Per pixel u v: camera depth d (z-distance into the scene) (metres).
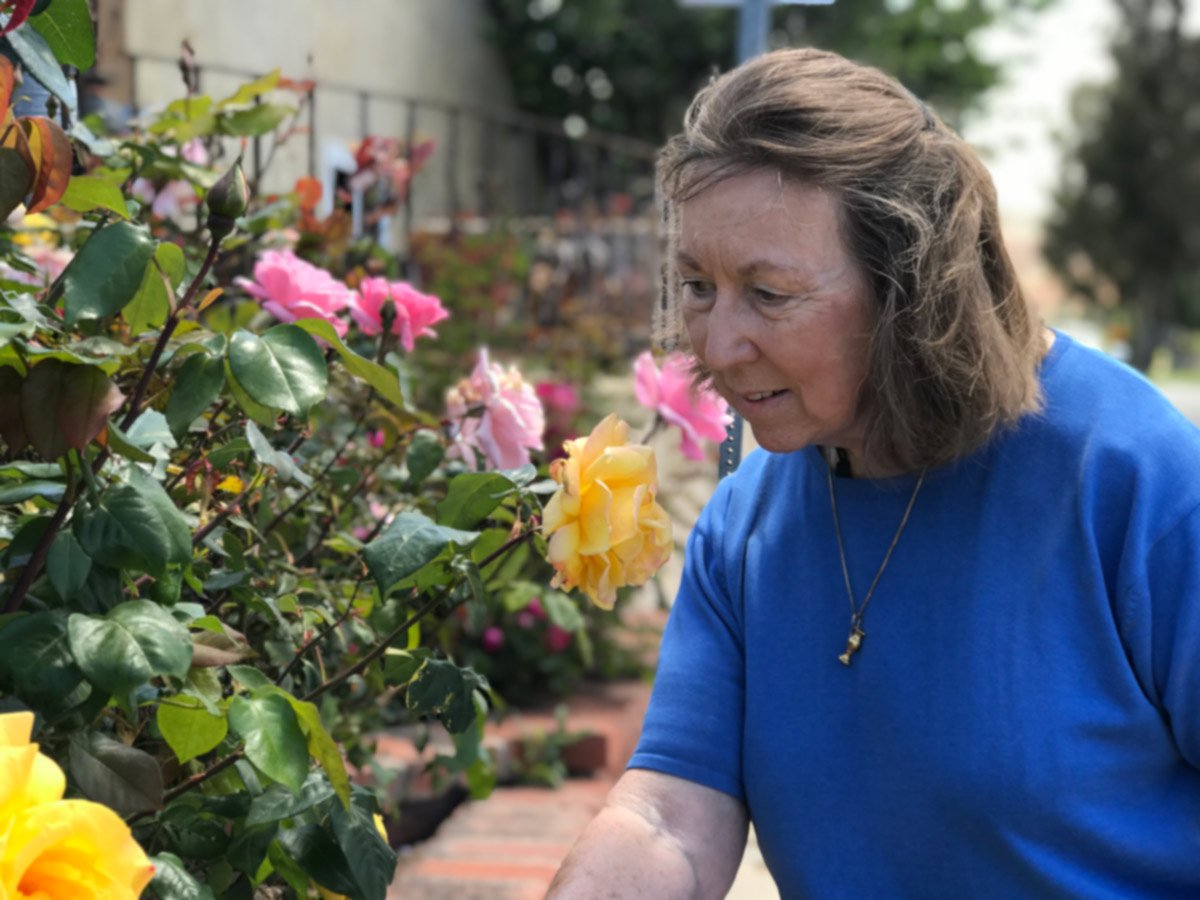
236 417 1.66
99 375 1.16
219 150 2.70
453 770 2.26
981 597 1.42
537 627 4.06
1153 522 1.37
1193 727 1.38
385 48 7.94
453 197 5.66
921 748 1.43
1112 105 33.31
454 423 2.20
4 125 1.23
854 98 1.36
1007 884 1.43
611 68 12.48
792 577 1.55
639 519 1.29
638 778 1.59
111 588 1.23
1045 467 1.42
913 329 1.35
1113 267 33.53
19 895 0.85
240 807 1.34
